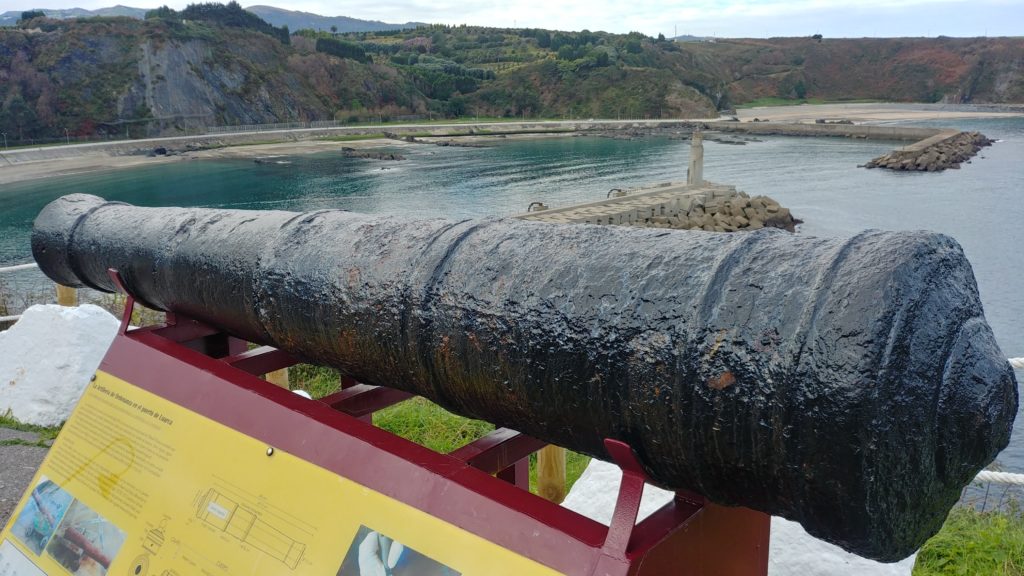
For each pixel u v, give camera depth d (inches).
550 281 58.2
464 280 64.1
